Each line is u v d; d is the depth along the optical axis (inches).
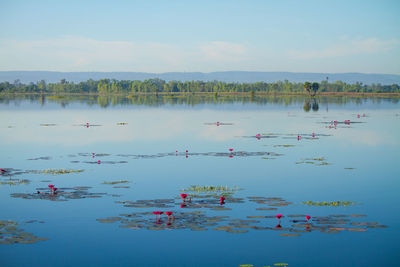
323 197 1118.4
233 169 1471.5
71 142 2144.4
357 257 763.4
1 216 960.3
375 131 2637.8
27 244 818.8
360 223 919.0
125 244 819.4
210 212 982.4
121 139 2257.6
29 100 7455.7
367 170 1457.9
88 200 1076.5
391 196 1129.4
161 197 1106.1
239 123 3174.2
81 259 755.4
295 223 915.4
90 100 7534.5
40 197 1099.9
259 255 772.6
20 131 2610.7
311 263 743.1
